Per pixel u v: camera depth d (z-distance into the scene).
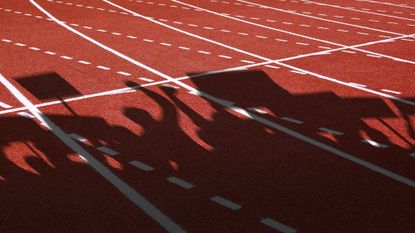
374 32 16.97
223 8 20.94
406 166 7.31
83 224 5.80
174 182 6.77
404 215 6.01
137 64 12.70
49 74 11.78
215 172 7.06
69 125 8.76
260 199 6.34
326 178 6.91
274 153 7.70
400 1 23.77
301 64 12.90
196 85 11.07
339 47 14.80
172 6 21.20
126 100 10.07
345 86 11.11
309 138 8.28
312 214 6.01
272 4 22.12
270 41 15.39
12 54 13.52
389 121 9.08
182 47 14.48
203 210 6.09
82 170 7.10
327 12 20.53
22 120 8.96
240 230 5.68
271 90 10.77
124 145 7.95
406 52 14.32
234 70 12.27
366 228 5.73
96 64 12.66
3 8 20.44
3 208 6.12
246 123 8.91
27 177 6.88
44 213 6.02
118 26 17.23
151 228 5.72
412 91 10.83
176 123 8.88
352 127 8.77
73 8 20.55
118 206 6.18
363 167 7.26
